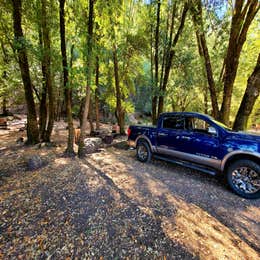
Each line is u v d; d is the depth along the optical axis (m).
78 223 2.43
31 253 1.96
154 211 2.74
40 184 3.62
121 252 1.97
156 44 7.89
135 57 11.38
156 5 7.44
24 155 5.91
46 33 6.00
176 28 8.12
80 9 5.54
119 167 4.82
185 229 2.36
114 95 11.88
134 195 3.22
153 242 2.11
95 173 4.24
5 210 2.72
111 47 6.96
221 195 3.37
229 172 3.48
